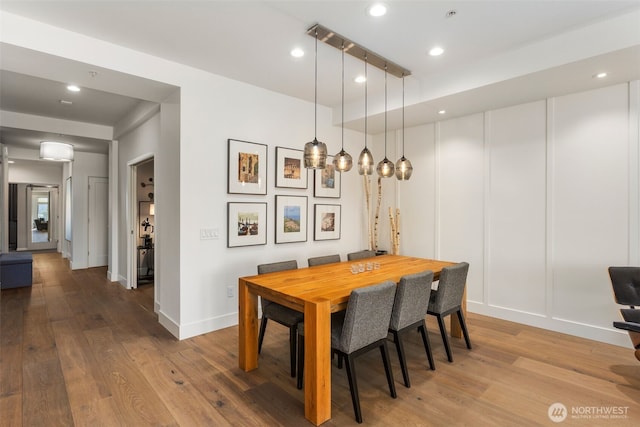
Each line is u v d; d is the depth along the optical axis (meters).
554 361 2.88
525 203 3.77
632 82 3.09
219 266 3.64
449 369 2.76
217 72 3.51
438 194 4.55
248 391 2.42
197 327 3.47
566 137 3.49
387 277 2.85
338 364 2.85
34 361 2.85
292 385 2.51
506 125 3.92
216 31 2.68
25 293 5.08
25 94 4.11
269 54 3.10
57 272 6.64
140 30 2.67
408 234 4.89
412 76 3.66
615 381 2.55
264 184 4.01
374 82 3.82
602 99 3.27
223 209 3.66
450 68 3.44
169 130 3.56
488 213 4.07
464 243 4.29
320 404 2.05
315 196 4.62
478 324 3.79
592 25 2.61
